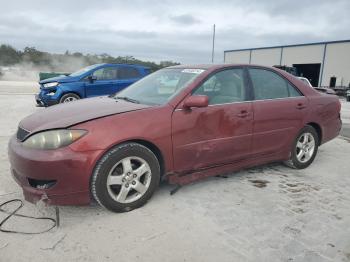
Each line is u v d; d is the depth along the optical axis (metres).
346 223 3.41
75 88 10.54
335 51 35.28
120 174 3.39
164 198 3.83
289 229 3.25
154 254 2.80
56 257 2.73
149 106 3.67
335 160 5.71
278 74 4.78
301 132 4.92
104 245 2.90
